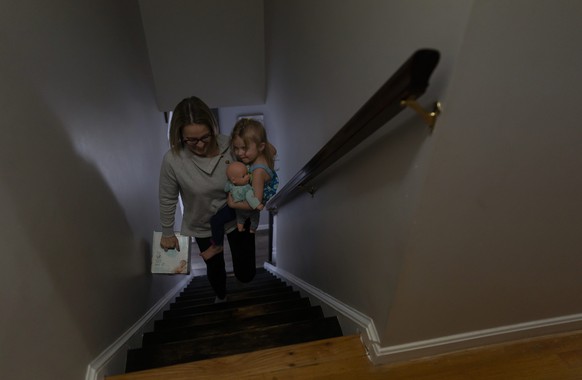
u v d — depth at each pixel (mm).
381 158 920
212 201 1511
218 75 3279
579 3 580
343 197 1294
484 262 953
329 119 1354
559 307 1200
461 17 557
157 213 2562
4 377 683
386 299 1025
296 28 1775
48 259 892
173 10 2781
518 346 1223
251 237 1747
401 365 1151
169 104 3361
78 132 1180
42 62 968
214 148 1392
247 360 1140
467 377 1118
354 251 1256
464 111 643
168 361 1309
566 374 1129
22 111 832
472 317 1134
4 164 737
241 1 2852
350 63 1067
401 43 750
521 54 605
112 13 1872
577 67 647
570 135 738
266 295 2332
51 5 1076
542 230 912
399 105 663
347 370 1131
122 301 1470
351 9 1019
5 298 704
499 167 748
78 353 1017
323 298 1720
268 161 1428
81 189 1156
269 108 3408
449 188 750
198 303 2436
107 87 1622
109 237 1395
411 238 827
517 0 553
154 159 2719
